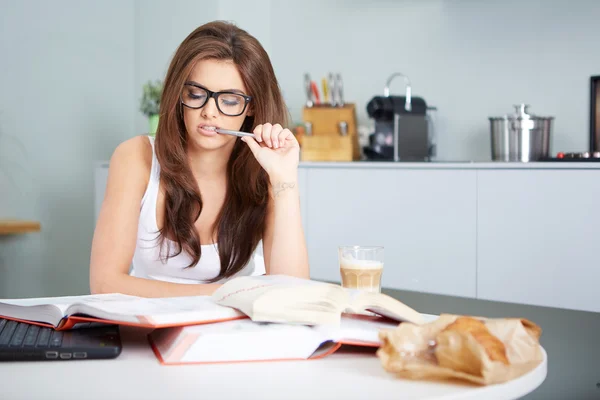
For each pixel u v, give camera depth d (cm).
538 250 224
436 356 74
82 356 82
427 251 245
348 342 84
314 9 324
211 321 86
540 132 246
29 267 359
